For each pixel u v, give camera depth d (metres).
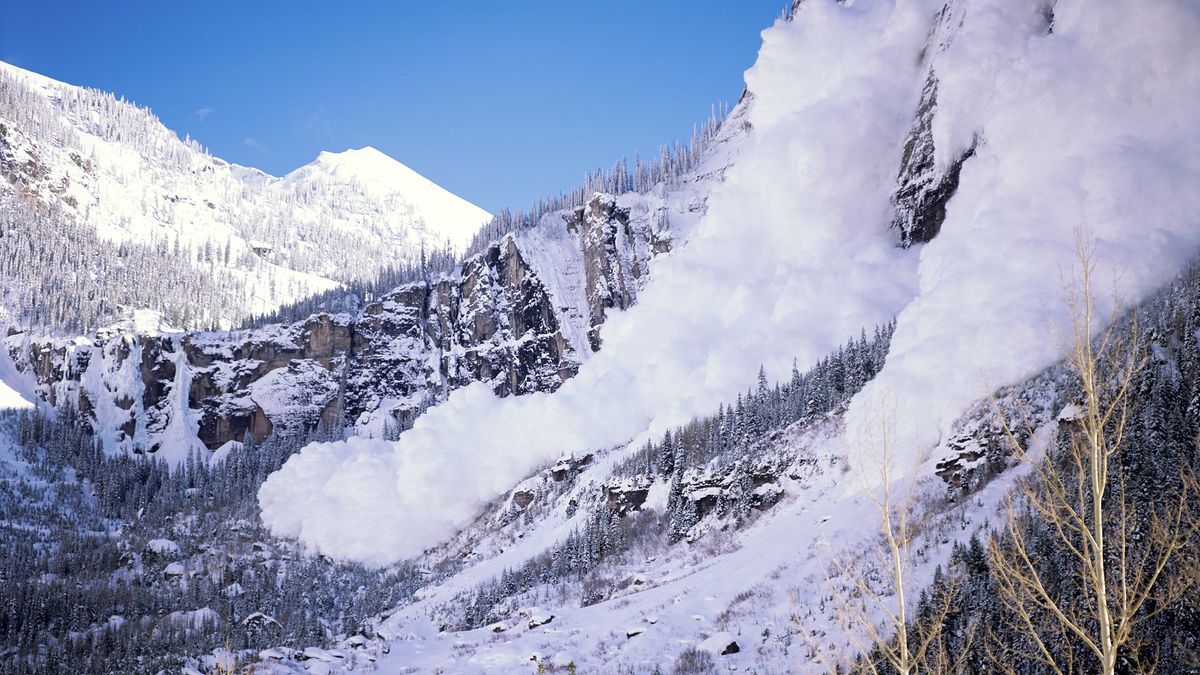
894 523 114.69
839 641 79.25
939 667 29.17
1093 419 24.55
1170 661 43.88
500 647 137.00
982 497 112.69
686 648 109.81
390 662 146.00
